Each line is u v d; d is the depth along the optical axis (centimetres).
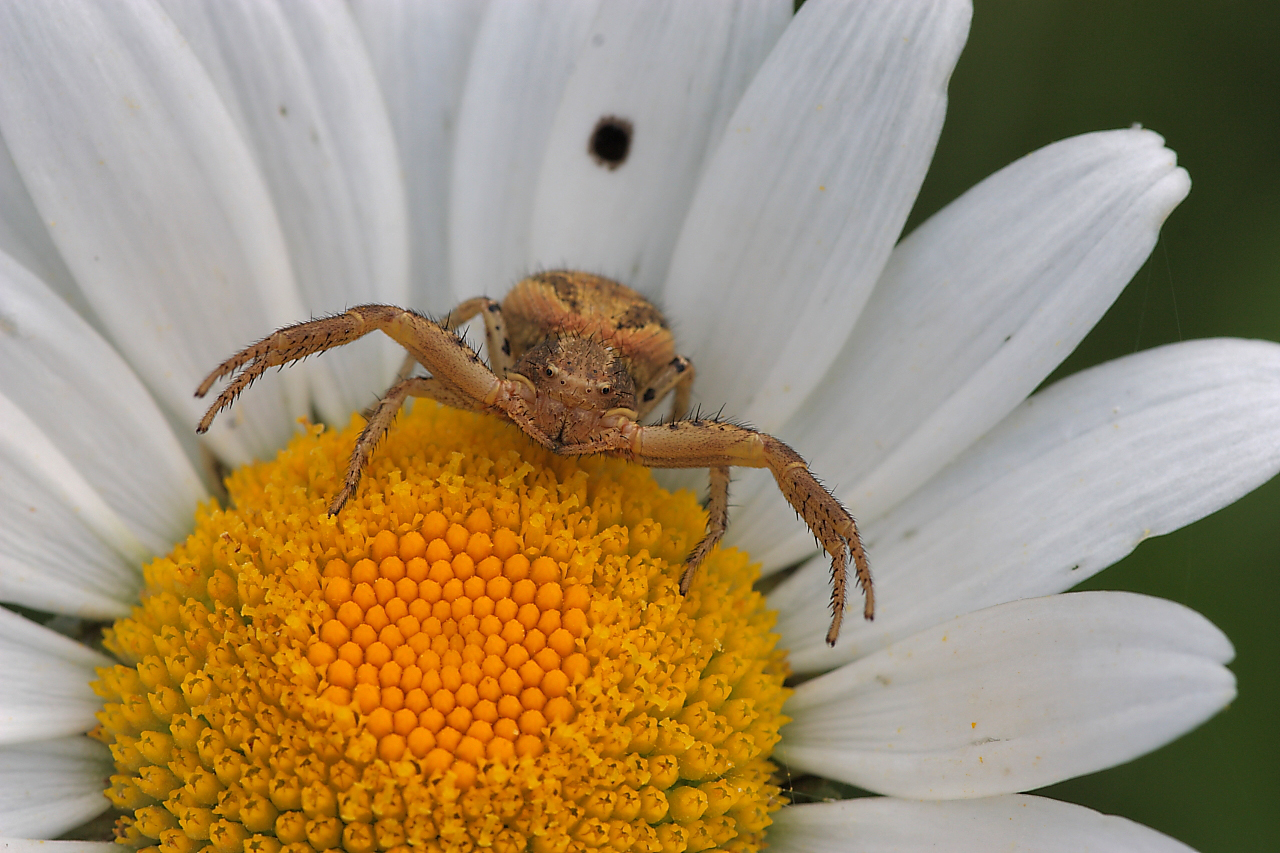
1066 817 8
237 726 8
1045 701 8
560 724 8
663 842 8
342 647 8
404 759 8
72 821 8
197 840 8
